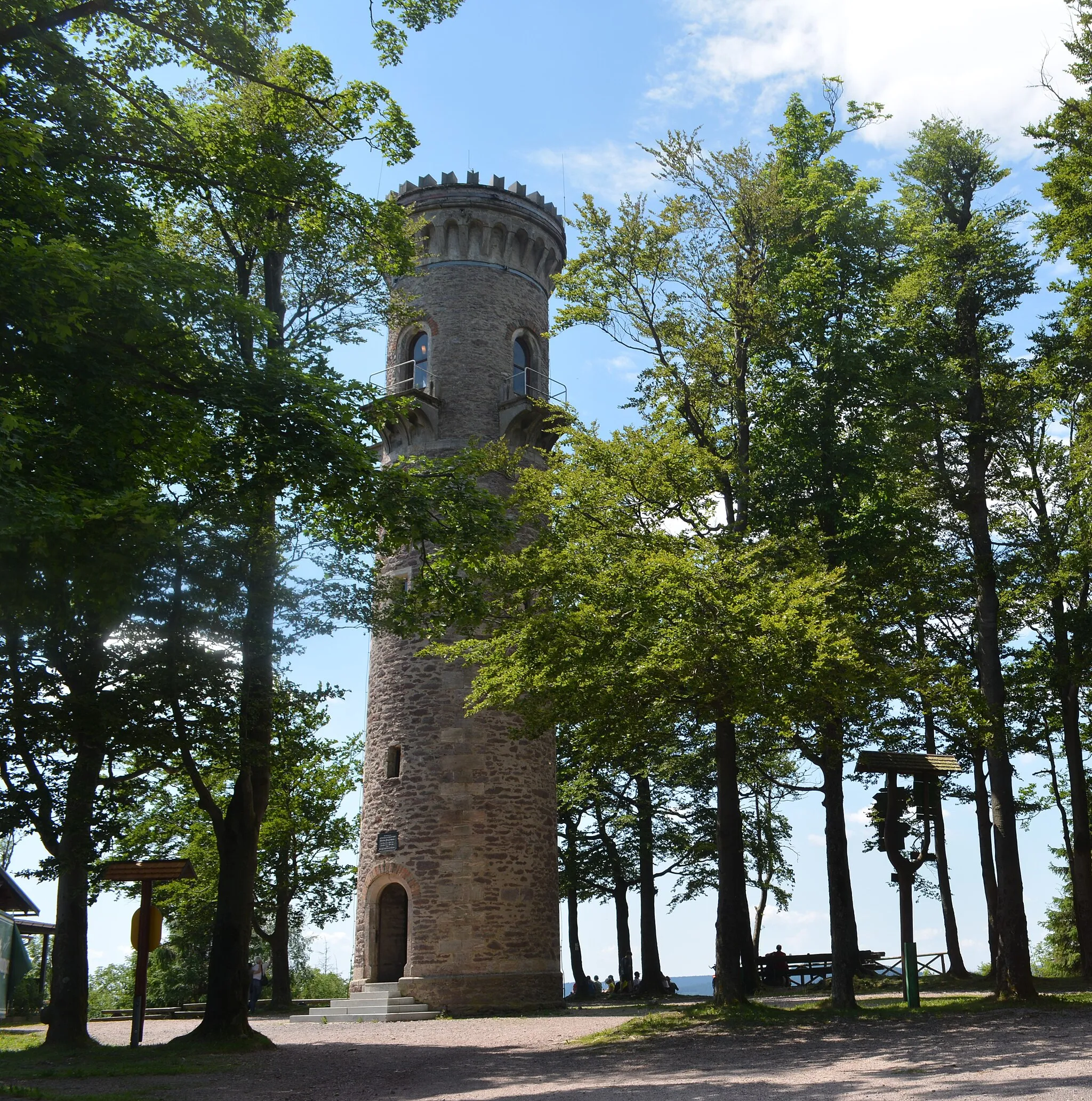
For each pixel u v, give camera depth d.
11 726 16.47
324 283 21.78
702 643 16.34
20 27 13.31
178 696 16.91
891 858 19.89
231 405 14.13
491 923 26.39
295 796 37.28
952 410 22.58
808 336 21.56
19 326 12.16
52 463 12.23
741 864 19.44
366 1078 13.72
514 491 21.12
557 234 33.66
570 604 18.70
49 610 13.38
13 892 29.17
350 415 15.81
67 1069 14.63
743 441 21.30
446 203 31.80
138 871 18.27
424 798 27.41
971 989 24.12
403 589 19.58
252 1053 16.94
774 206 21.44
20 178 12.50
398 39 16.48
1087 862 25.38
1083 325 19.91
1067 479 23.97
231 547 17.03
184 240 21.80
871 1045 14.14
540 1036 19.11
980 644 24.73
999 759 20.58
